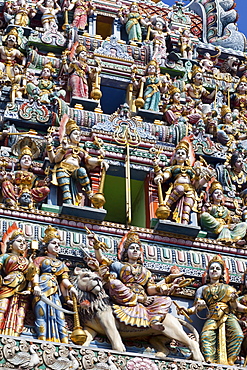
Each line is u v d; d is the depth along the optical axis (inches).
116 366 649.0
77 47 870.4
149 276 711.7
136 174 807.1
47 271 690.2
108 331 674.8
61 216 733.9
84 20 933.2
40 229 721.6
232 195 842.2
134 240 724.7
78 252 717.3
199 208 800.9
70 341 673.0
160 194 776.3
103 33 986.7
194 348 687.1
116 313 683.4
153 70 886.4
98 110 835.4
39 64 880.3
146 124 831.7
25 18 910.4
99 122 812.6
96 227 738.8
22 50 891.4
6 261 682.8
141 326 682.2
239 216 825.5
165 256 743.1
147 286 709.9
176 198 786.8
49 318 668.1
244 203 837.8
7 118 805.9
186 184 789.9
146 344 698.2
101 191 753.0
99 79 863.7
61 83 867.4
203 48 975.0
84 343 674.2
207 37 1004.6
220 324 714.8
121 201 859.4
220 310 717.9
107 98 903.7
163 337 698.2
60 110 808.9
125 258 723.4
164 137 833.5
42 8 925.2
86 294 687.1
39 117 812.6
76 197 758.5
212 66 959.6
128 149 800.3
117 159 798.5
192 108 890.1
